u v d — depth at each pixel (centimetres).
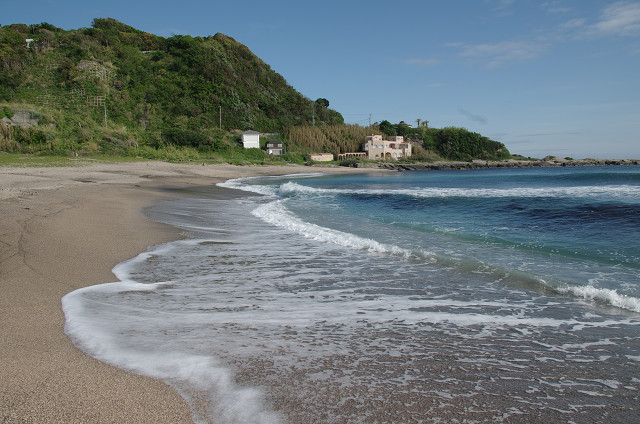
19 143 3906
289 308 492
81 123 4925
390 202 1842
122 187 1972
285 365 336
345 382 310
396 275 650
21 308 442
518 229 1106
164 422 246
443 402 284
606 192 2116
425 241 946
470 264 718
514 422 262
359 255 788
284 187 2619
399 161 8281
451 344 389
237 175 4056
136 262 690
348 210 1567
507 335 413
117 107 5725
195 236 946
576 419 267
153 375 309
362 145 8425
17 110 4438
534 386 311
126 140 4916
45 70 5881
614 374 331
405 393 296
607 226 1100
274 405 273
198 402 273
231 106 7025
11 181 1728
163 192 1986
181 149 5391
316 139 7862
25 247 696
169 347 364
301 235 995
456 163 8300
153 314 454
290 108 8444
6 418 243
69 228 874
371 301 523
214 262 719
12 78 5475
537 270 680
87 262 657
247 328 422
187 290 555
